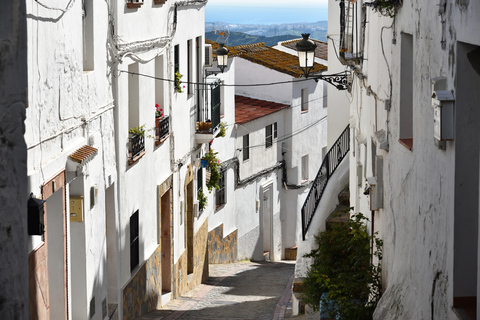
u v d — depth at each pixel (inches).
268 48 1301.7
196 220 776.3
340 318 415.5
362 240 493.0
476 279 244.4
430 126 279.7
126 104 513.3
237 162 997.2
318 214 673.6
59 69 355.6
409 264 323.3
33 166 309.9
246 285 785.6
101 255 443.2
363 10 510.3
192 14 735.7
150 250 588.7
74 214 394.6
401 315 328.5
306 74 595.5
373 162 461.1
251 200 1061.8
